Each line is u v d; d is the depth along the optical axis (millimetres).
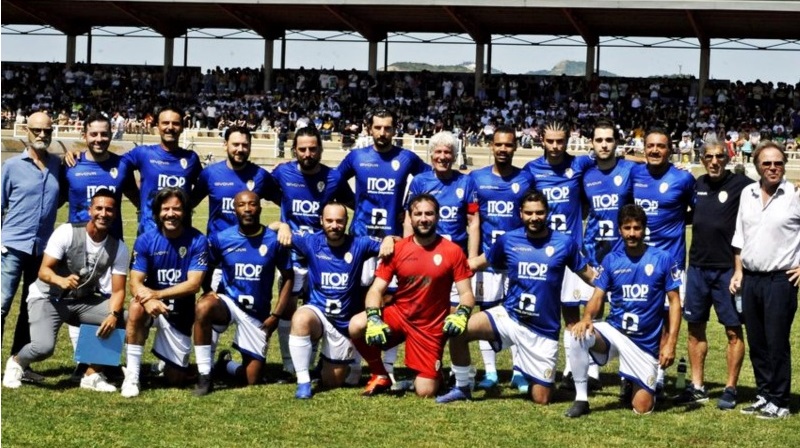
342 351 9680
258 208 9641
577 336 8914
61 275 9430
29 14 49781
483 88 47906
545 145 10281
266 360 10906
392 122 10297
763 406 9117
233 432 8156
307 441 7957
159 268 9547
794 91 47562
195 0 44594
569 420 8766
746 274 9102
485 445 7953
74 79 50188
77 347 9227
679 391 10016
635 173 9992
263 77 51281
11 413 8492
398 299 9500
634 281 9047
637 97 46469
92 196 10094
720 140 9477
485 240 10227
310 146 10047
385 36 50812
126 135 40531
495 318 9453
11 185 9727
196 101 48844
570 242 9289
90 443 7773
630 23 45875
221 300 9586
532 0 41844
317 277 9602
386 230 10438
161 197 9438
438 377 9492
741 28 45469
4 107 48188
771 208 8922
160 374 10180
